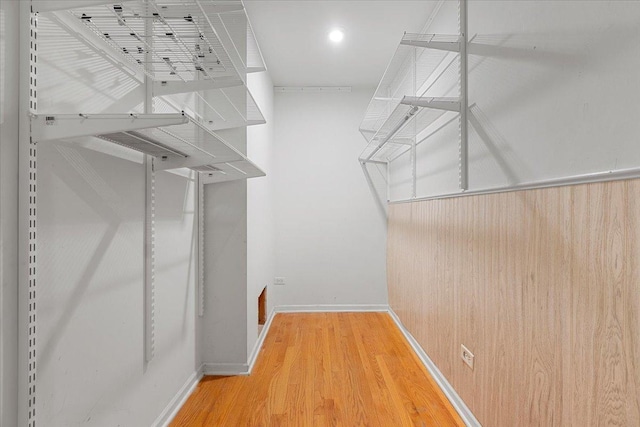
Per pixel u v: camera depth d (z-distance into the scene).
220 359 2.72
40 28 1.12
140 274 1.73
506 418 1.66
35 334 1.07
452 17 2.39
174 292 2.16
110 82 1.49
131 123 1.08
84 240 1.32
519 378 1.56
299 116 4.47
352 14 2.92
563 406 1.28
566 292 1.26
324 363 2.90
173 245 2.15
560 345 1.30
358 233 4.49
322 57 3.68
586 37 1.18
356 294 4.47
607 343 1.08
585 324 1.17
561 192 1.29
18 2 1.05
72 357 1.26
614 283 1.06
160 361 1.96
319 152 4.48
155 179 1.91
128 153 1.62
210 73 1.82
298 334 3.61
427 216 2.88
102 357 1.42
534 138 1.47
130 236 1.63
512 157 1.64
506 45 1.70
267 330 3.73
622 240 1.03
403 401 2.30
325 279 4.47
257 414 2.14
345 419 2.09
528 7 1.51
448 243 2.40
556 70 1.33
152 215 1.81
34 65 1.07
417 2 2.75
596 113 1.13
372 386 2.50
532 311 1.47
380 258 4.48
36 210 1.10
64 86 1.23
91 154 1.36
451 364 2.32
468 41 2.14
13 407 1.02
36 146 1.08
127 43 1.42
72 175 1.26
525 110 1.54
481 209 1.92
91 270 1.36
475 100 2.04
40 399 1.11
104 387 1.44
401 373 2.71
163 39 1.53
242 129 2.78
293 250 4.45
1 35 1.00
